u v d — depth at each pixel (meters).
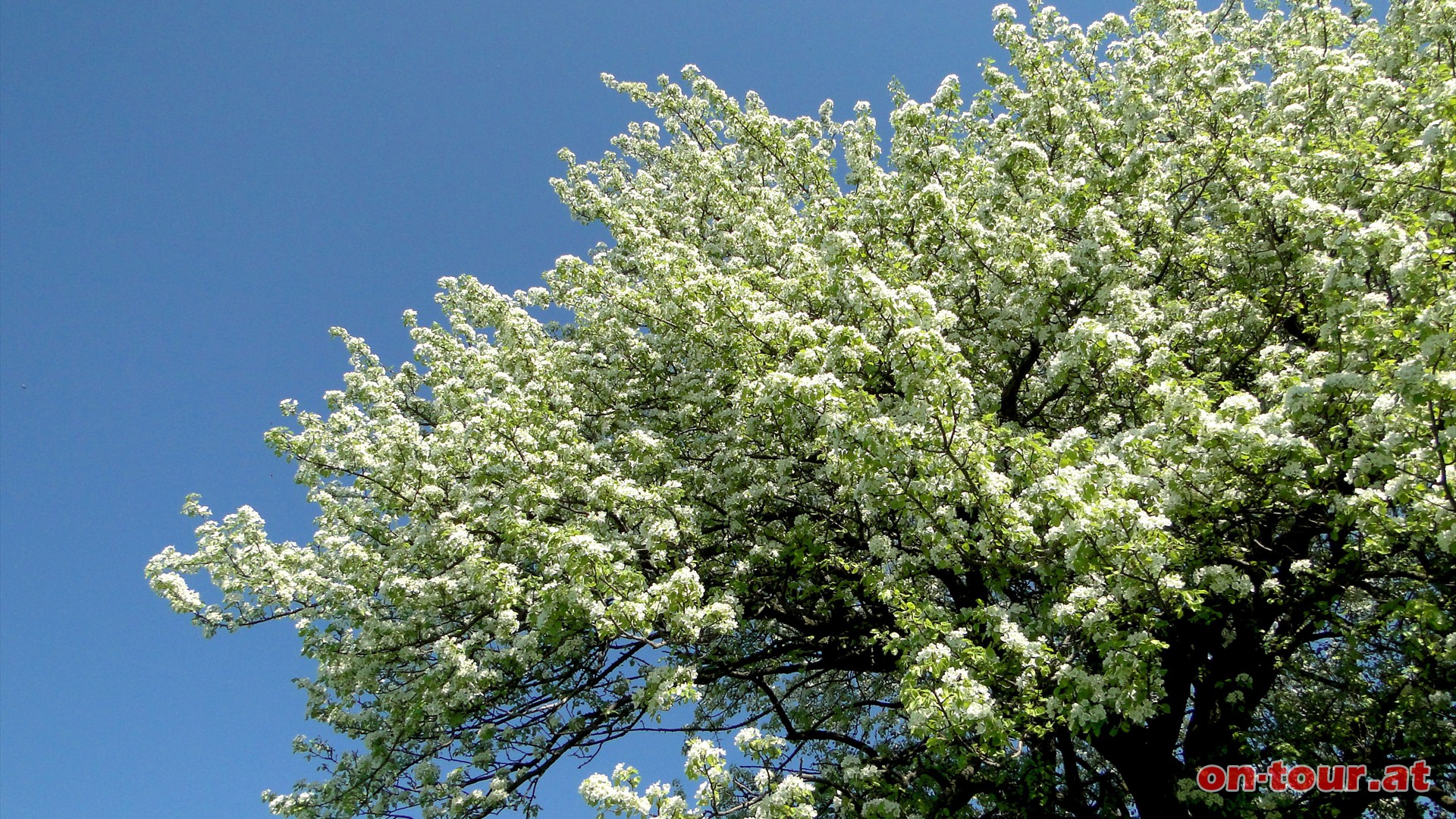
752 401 9.65
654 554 9.02
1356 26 12.07
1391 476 6.86
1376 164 8.84
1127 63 11.99
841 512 10.35
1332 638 9.84
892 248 10.33
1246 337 10.14
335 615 10.73
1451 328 6.14
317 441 11.00
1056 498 7.00
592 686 10.68
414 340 13.27
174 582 10.79
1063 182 10.27
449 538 9.22
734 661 10.88
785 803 7.27
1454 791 8.59
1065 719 7.17
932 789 9.88
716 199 14.09
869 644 10.38
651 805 7.29
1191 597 6.65
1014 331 10.14
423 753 10.62
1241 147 9.78
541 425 10.45
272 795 10.23
